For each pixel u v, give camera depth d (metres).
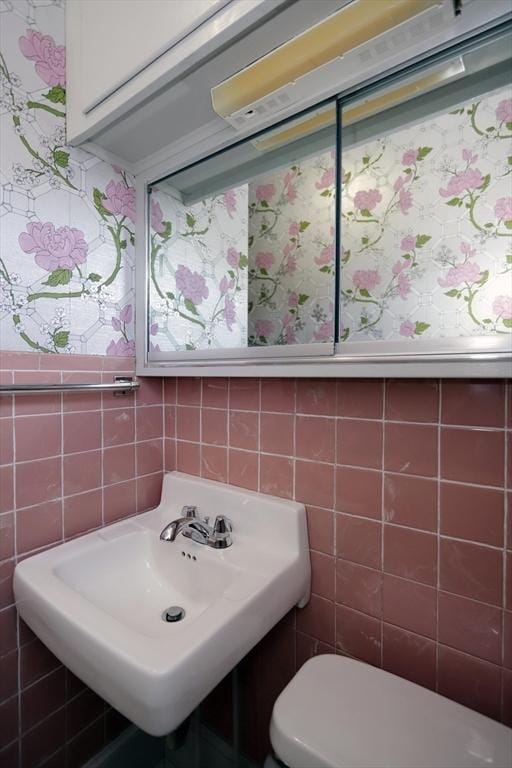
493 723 0.62
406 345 0.67
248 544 0.90
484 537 0.68
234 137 0.86
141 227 1.05
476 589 0.69
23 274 0.82
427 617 0.74
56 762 0.91
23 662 0.84
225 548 0.88
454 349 0.63
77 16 0.85
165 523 1.02
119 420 1.03
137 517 1.04
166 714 0.52
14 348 0.81
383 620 0.79
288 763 0.60
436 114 0.75
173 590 0.91
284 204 0.88
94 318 0.96
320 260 0.82
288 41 0.65
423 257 0.75
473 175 0.73
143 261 1.05
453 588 0.71
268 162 0.92
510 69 0.67
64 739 0.92
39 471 0.86
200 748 1.04
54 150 0.87
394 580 0.78
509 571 0.66
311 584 0.88
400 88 0.71
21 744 0.85
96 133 0.86
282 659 0.94
